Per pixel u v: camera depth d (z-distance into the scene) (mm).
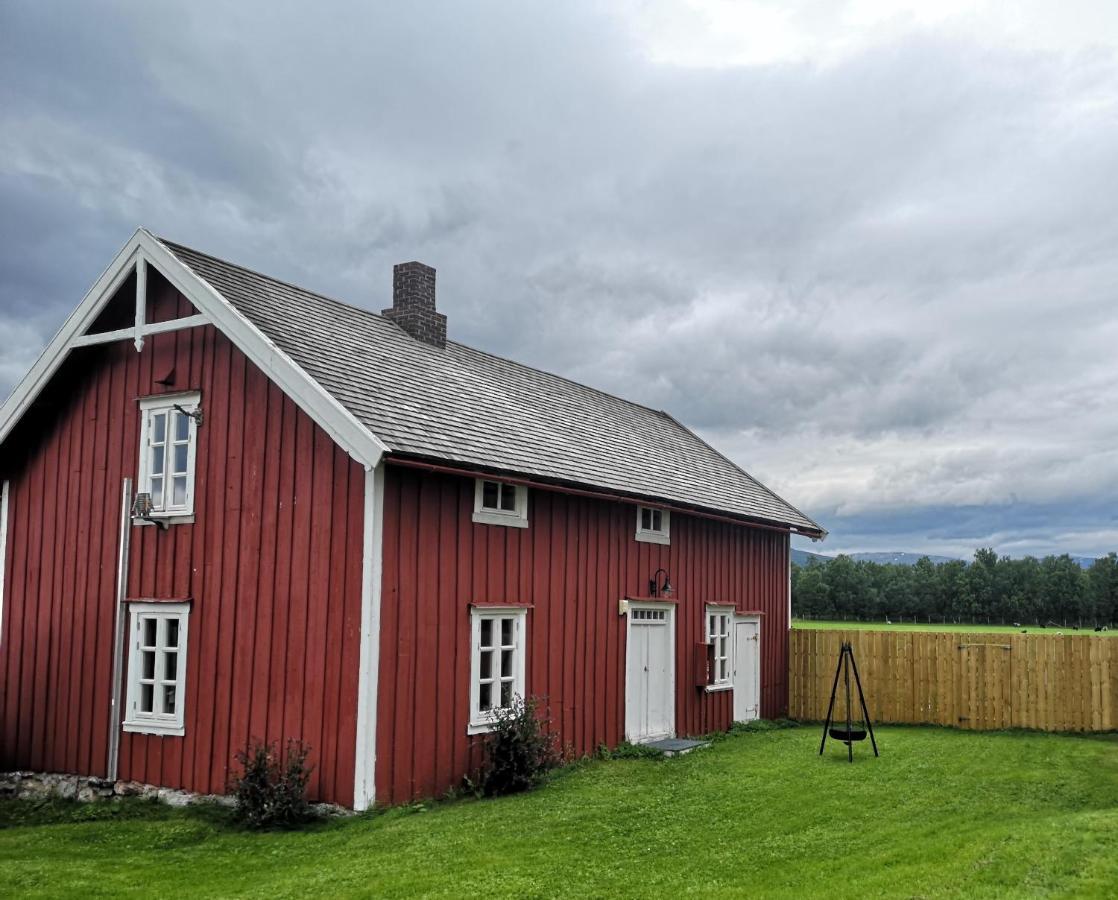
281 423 12828
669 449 23219
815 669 22656
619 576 16969
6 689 15039
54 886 9031
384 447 11391
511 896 8133
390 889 8383
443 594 12891
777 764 15094
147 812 12531
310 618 12180
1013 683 20172
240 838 10922
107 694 13930
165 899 8547
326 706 11891
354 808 11477
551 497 15320
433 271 18719
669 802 11938
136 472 14180
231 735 12641
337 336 14867
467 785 12930
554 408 19609
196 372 13781
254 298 14289
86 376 15016
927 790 12602
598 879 8602
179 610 13359
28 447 15531
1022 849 8906
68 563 14711
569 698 15422
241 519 13000
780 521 22656
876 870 8617
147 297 14453
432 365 16750
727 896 8023
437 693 12656
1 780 14398
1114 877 7996
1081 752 16297
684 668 18875
